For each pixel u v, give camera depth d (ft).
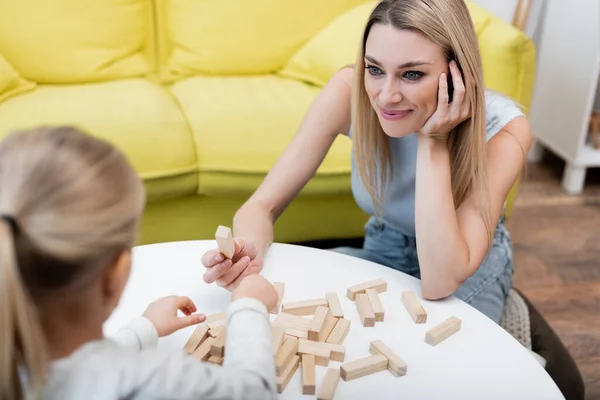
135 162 5.41
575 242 7.12
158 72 7.24
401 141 3.99
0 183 1.84
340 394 2.82
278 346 2.93
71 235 1.85
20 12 6.34
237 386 2.21
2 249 1.74
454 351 3.10
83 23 6.53
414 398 2.82
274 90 6.50
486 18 6.24
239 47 6.91
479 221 3.66
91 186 1.89
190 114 5.96
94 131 5.43
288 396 2.82
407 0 3.31
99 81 6.68
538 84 8.64
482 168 3.63
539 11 7.62
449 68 3.43
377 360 2.94
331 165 5.72
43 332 2.01
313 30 7.09
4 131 5.35
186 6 6.88
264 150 5.65
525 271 6.60
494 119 3.92
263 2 6.89
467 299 4.24
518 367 3.01
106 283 2.07
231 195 5.74
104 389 1.99
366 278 3.62
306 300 3.36
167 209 5.82
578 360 5.45
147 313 2.91
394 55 3.30
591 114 7.99
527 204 7.86
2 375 1.80
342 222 6.25
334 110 4.20
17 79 6.19
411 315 3.34
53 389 1.98
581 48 7.67
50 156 1.88
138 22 6.86
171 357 2.14
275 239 6.20
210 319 3.20
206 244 3.84
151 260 3.66
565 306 6.12
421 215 3.52
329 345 3.03
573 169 8.04
